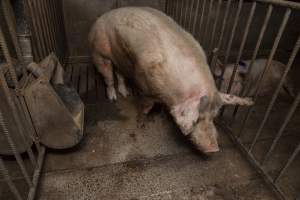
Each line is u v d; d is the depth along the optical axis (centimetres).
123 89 294
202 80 185
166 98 203
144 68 202
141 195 178
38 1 224
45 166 196
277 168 204
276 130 248
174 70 189
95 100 283
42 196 174
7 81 165
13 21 181
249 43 399
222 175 196
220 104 185
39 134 182
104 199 174
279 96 307
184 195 179
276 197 179
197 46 209
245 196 181
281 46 416
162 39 197
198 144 180
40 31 222
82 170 194
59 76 214
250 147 206
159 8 375
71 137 187
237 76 293
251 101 191
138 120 250
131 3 359
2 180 182
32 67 174
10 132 171
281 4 159
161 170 198
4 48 140
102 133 232
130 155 211
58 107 170
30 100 165
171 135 234
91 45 268
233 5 341
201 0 339
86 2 342
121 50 234
